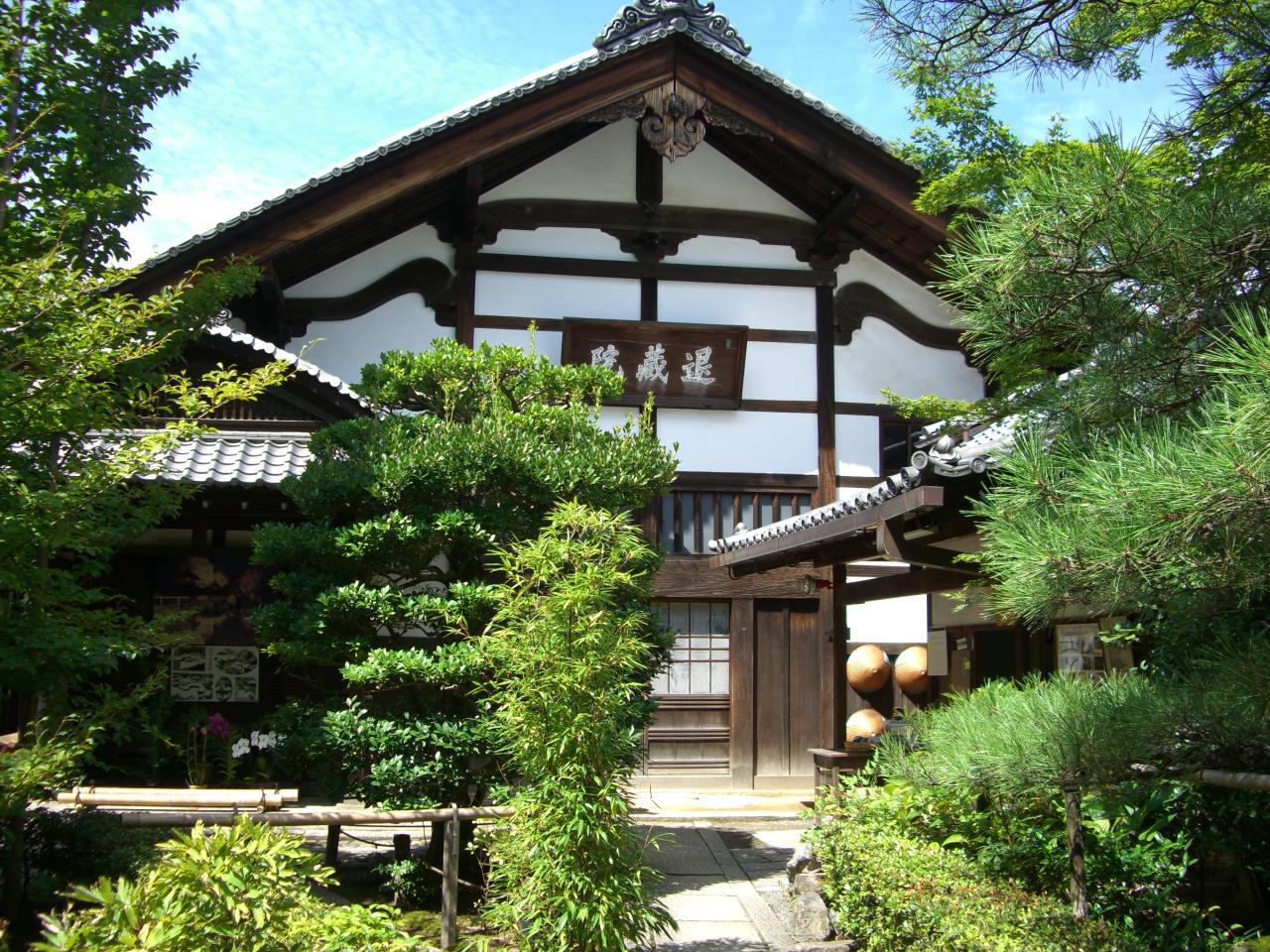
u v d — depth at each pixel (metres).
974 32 5.04
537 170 12.34
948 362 13.00
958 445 6.19
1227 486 2.72
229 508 9.20
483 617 6.76
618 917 4.99
